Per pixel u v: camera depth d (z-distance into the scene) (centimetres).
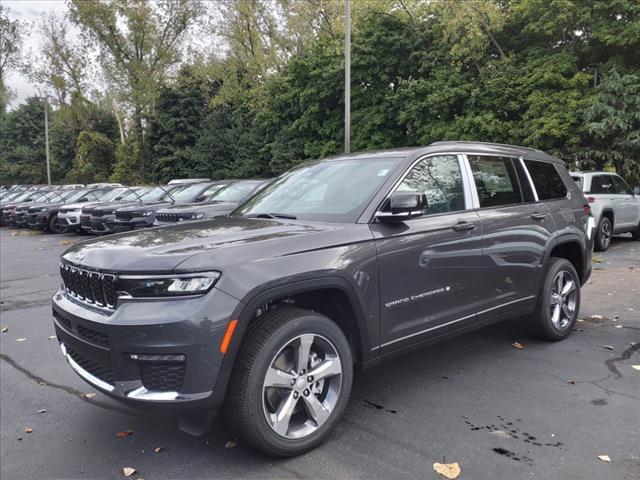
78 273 307
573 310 516
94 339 287
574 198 539
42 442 333
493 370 432
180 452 313
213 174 3666
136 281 272
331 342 314
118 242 320
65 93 4444
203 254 278
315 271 301
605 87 1617
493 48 2130
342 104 2628
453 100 2030
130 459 308
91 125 5259
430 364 450
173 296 267
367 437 323
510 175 471
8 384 435
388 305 344
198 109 3919
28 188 3406
